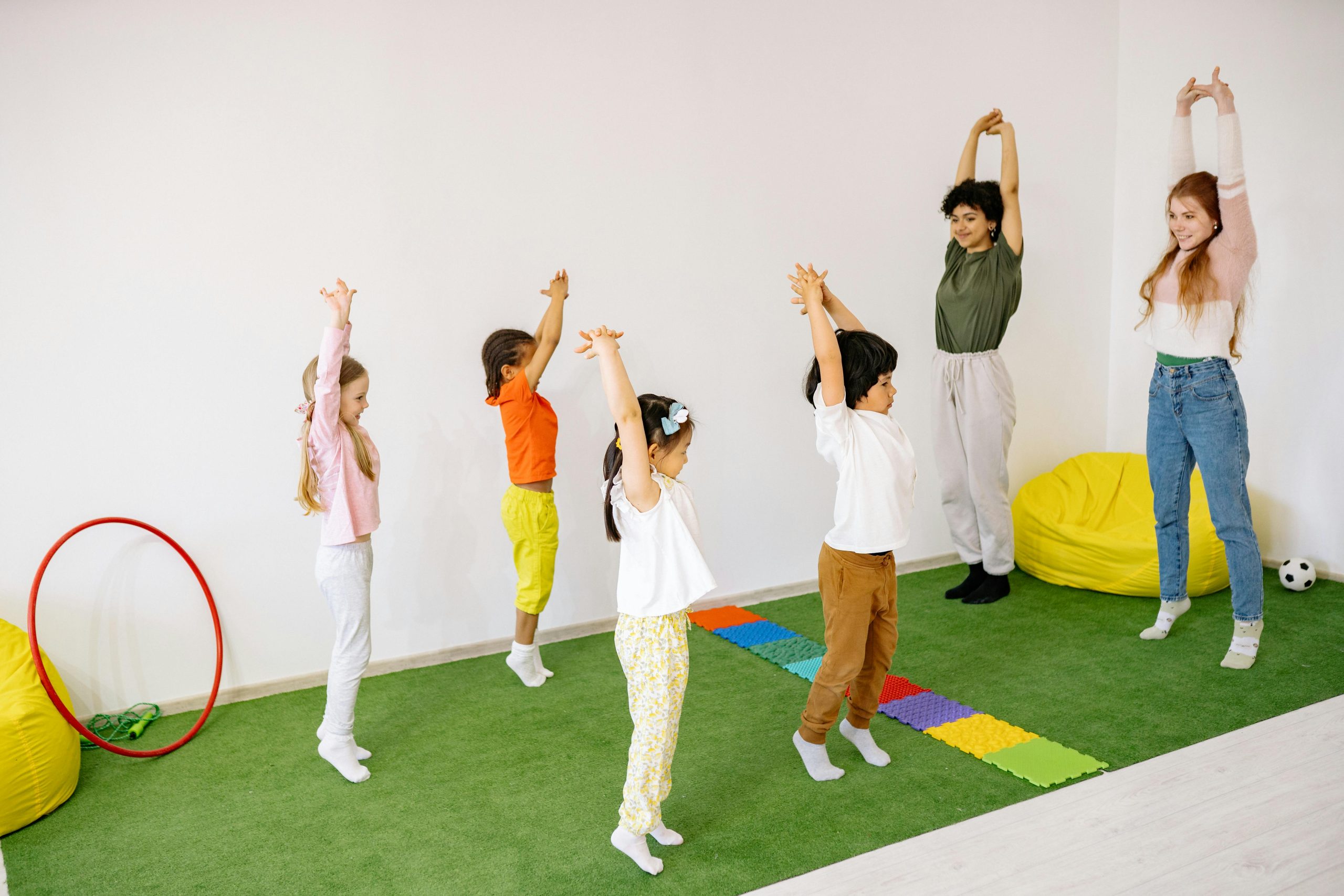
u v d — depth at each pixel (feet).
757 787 8.11
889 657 8.23
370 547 8.65
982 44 14.48
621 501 6.95
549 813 7.76
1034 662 10.78
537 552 10.28
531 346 10.43
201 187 9.78
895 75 13.85
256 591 10.50
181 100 9.61
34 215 9.12
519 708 9.96
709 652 11.51
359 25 10.34
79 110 9.20
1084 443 16.25
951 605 12.97
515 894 6.63
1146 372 15.79
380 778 8.45
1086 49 15.42
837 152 13.56
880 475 7.79
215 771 8.67
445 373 11.17
